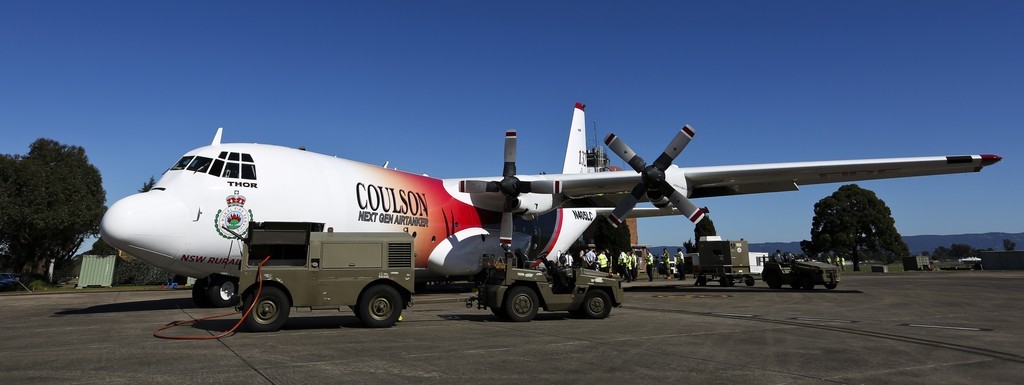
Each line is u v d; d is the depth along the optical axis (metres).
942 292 17.11
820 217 55.22
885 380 4.89
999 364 5.62
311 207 12.91
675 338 7.47
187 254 11.54
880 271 42.44
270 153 12.98
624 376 5.07
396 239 8.96
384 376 5.04
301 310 11.55
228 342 7.09
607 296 10.06
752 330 8.30
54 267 38.53
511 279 9.53
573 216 21.64
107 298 17.59
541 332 8.11
